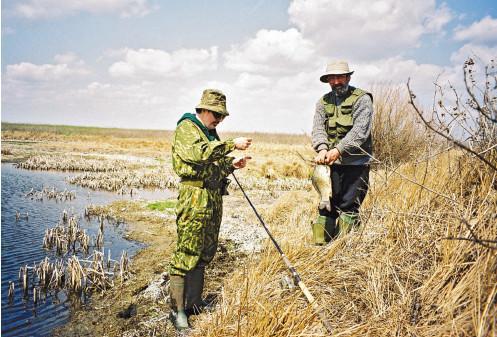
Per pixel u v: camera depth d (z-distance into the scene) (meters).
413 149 8.06
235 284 3.78
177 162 3.20
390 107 8.95
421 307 2.63
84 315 3.98
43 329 3.73
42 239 6.95
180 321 3.36
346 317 2.84
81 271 4.67
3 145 30.31
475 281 2.42
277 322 2.72
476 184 3.29
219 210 3.40
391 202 3.99
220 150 3.06
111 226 7.82
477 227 2.78
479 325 2.11
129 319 3.79
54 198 10.95
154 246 6.39
